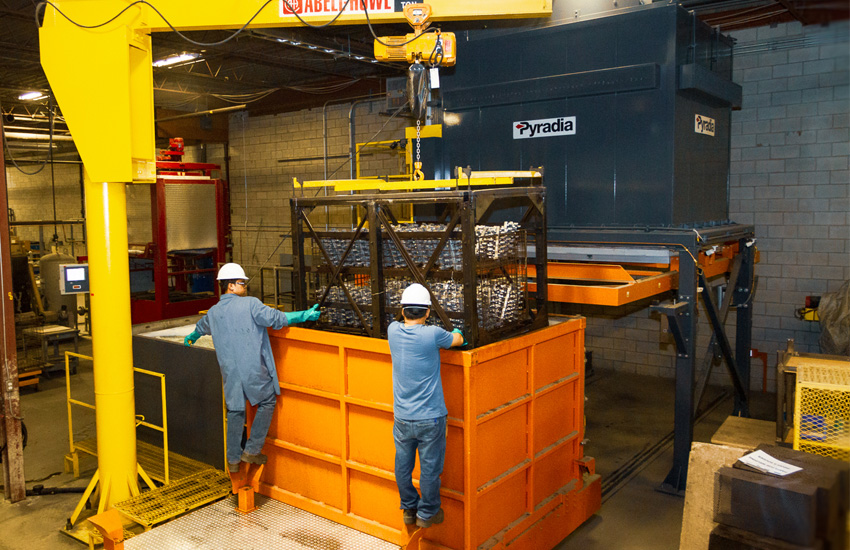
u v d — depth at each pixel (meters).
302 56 13.11
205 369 6.53
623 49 7.14
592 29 7.33
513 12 5.69
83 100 5.48
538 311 5.32
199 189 12.32
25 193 23.80
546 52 7.67
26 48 12.72
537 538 5.22
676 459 6.73
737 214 10.07
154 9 5.30
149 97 5.96
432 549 4.75
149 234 12.71
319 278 5.52
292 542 4.89
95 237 5.69
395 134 14.96
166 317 11.82
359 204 5.01
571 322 5.63
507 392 4.89
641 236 6.90
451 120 8.49
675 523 6.09
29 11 10.20
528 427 5.16
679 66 6.89
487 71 8.13
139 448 7.09
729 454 4.29
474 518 4.58
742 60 9.77
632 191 7.20
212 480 6.12
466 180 4.83
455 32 8.30
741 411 8.95
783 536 3.43
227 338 5.35
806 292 9.60
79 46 5.46
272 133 17.50
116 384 5.83
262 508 5.50
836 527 1.71
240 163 18.47
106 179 5.59
